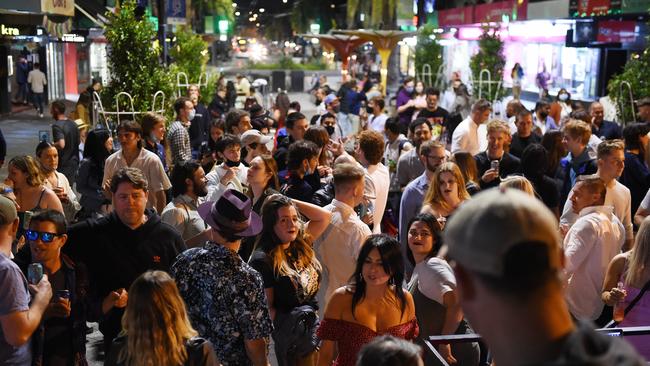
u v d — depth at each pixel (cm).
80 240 578
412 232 582
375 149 877
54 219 543
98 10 2058
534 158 891
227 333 491
